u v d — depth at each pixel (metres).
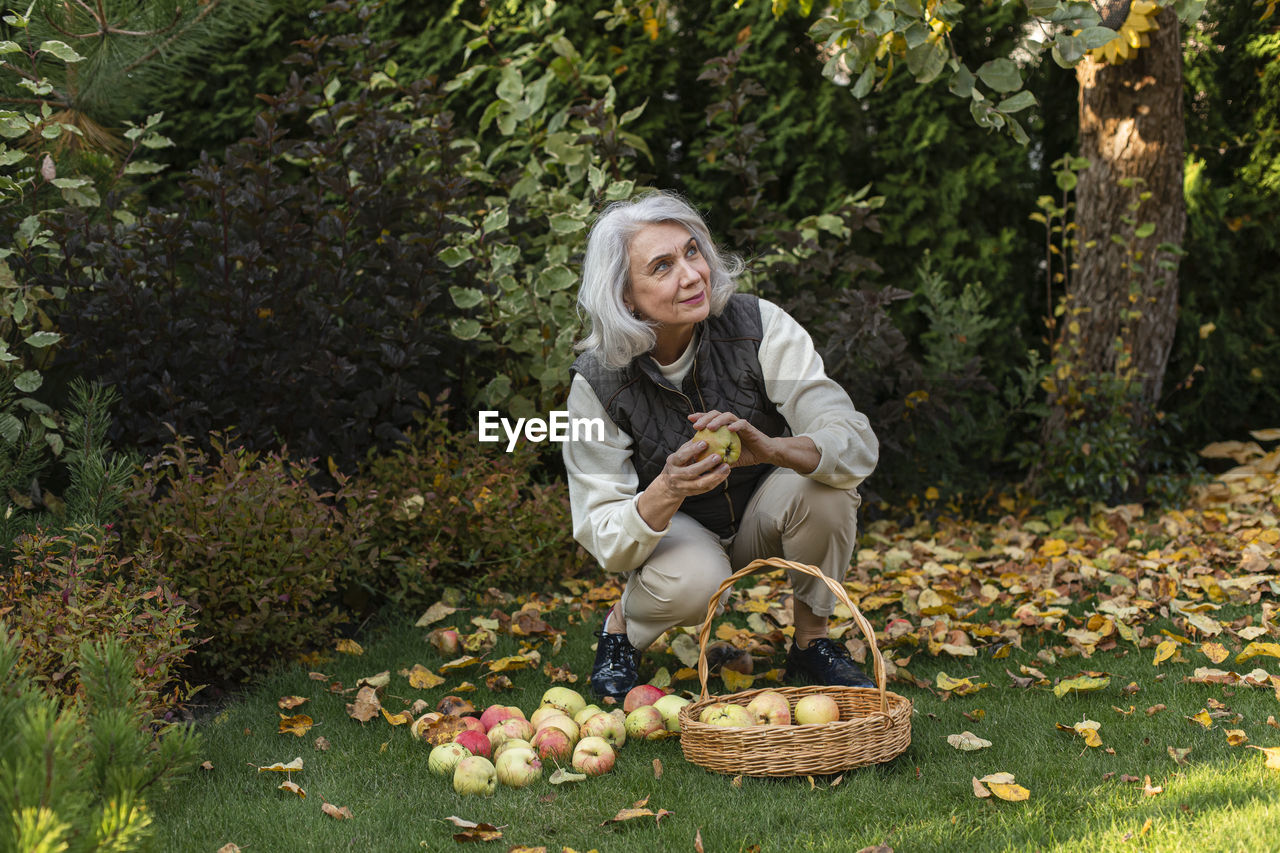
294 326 3.95
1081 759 2.27
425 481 3.91
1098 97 5.25
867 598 3.67
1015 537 4.61
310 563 3.16
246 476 3.26
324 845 2.00
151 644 2.42
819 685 2.72
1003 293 5.80
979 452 5.52
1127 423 5.13
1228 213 6.02
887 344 4.48
